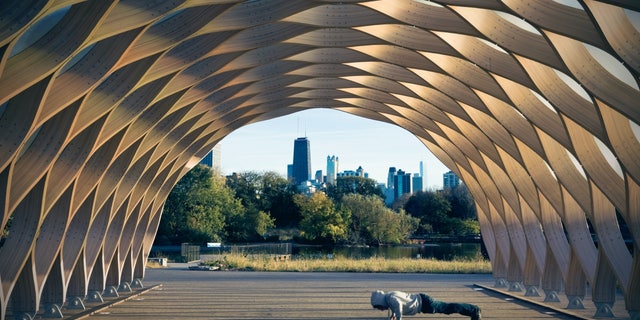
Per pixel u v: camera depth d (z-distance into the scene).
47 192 19.02
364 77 32.47
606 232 23.67
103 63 16.27
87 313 23.94
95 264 27.92
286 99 36.56
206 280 41.78
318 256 68.44
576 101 20.83
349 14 22.45
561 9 15.92
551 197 27.95
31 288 19.62
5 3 11.58
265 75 27.94
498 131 30.30
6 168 15.30
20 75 13.77
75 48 14.07
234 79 26.52
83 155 19.47
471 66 25.78
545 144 25.55
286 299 30.11
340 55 27.91
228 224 100.31
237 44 22.27
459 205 121.56
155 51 17.67
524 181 31.06
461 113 31.34
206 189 92.75
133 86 18.72
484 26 19.67
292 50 25.48
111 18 14.75
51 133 17.11
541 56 19.08
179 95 24.05
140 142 24.81
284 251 81.81
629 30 14.53
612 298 24.55
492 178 34.62
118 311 25.45
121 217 29.48
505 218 35.78
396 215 100.25
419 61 26.47
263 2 19.81
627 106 17.45
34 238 18.20
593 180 22.38
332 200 106.38
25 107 14.79
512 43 19.61
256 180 116.12
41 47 14.05
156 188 33.38
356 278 43.75
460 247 94.06
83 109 18.27
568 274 27.11
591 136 22.36
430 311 19.12
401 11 21.19
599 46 15.27
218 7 17.84
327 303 28.47
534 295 32.25
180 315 24.23
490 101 27.44
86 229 23.39
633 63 14.51
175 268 54.88
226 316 23.98
